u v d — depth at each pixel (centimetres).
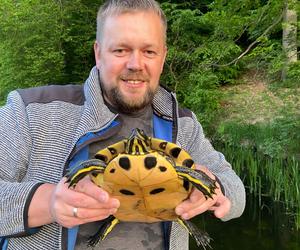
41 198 51
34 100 61
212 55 313
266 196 210
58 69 358
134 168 46
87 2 375
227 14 302
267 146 236
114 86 60
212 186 50
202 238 56
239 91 326
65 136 59
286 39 271
